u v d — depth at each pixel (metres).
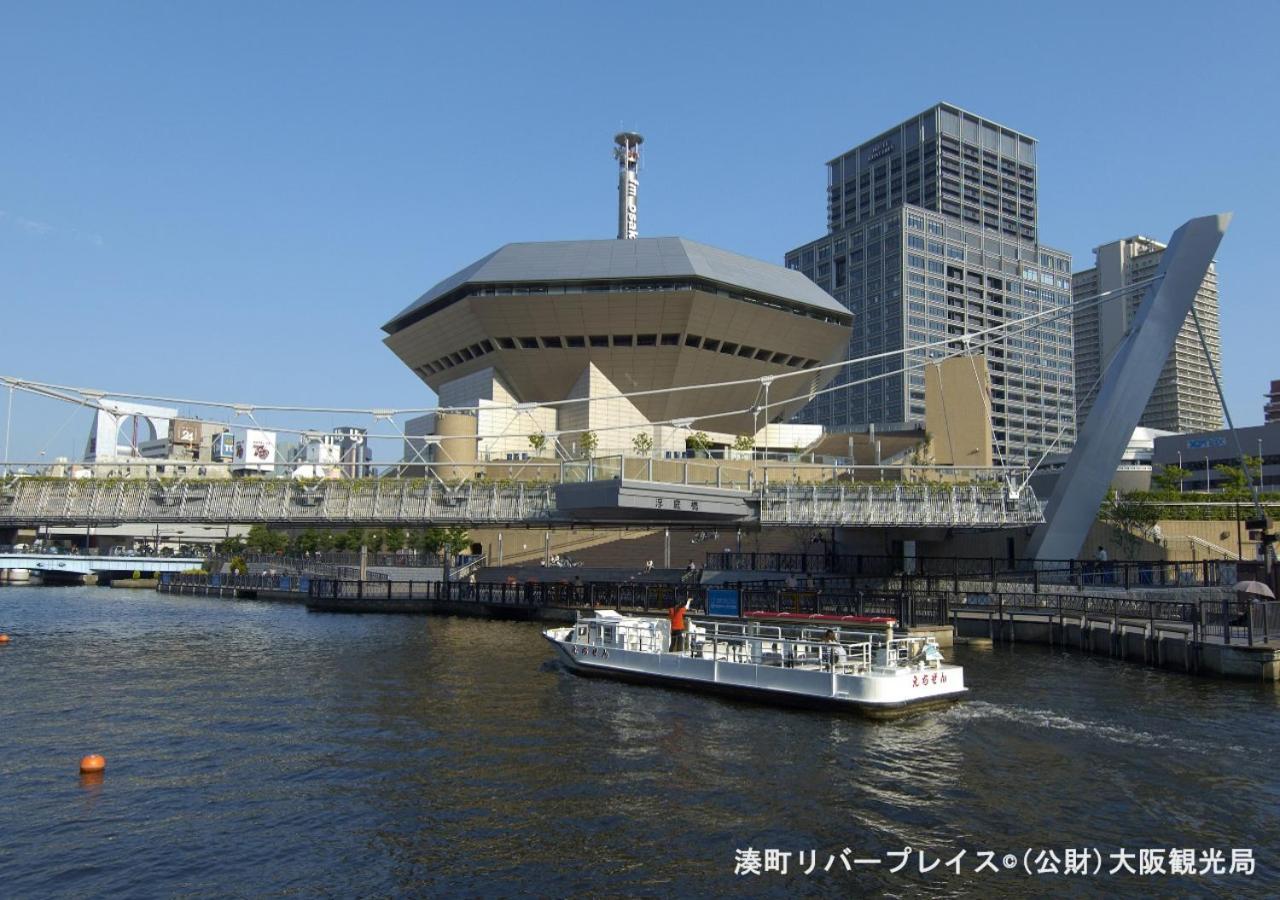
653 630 38.31
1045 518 57.09
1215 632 38.91
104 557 114.00
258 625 62.28
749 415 130.88
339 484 54.78
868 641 31.70
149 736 27.73
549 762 24.36
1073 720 28.27
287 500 54.22
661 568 76.62
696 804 20.78
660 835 18.89
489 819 19.95
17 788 22.44
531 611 64.56
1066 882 16.53
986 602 51.88
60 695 34.47
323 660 43.25
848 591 50.69
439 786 22.34
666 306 112.88
